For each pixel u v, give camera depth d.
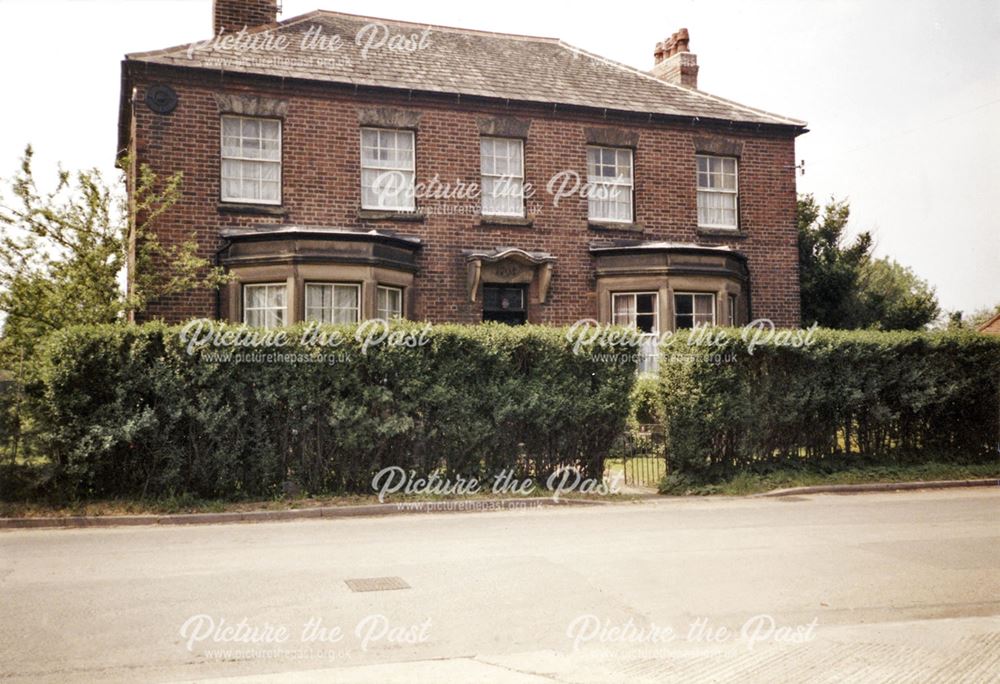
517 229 16.97
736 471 13.95
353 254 14.78
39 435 10.61
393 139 16.42
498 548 8.73
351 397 11.84
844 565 7.96
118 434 10.66
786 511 11.55
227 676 4.95
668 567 7.84
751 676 5.02
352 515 11.16
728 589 7.05
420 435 12.21
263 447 11.46
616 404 13.20
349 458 11.92
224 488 11.38
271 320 14.63
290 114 15.60
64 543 8.99
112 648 5.43
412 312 15.85
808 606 6.58
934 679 4.96
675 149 18.38
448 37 19.39
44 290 13.92
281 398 11.54
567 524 10.41
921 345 15.32
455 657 5.32
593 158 17.95
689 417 13.42
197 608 6.34
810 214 23.75
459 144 16.72
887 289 27.64
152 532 9.78
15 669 5.05
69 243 14.43
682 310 17.34
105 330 10.88
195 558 8.16
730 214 18.89
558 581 7.27
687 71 21.16
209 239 14.90
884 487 13.96
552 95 17.64
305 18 17.62
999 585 7.23
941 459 15.52
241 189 15.38
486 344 12.46
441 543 9.03
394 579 7.30
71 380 10.71
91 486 11.00
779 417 14.19
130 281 14.57
